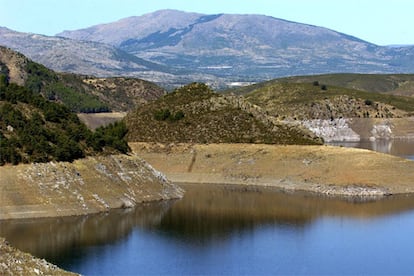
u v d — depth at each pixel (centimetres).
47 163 17625
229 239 14975
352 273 12481
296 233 15575
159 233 15462
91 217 16912
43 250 13725
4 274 9312
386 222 16725
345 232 15650
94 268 12600
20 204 16450
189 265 12912
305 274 12406
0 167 16975
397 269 12738
